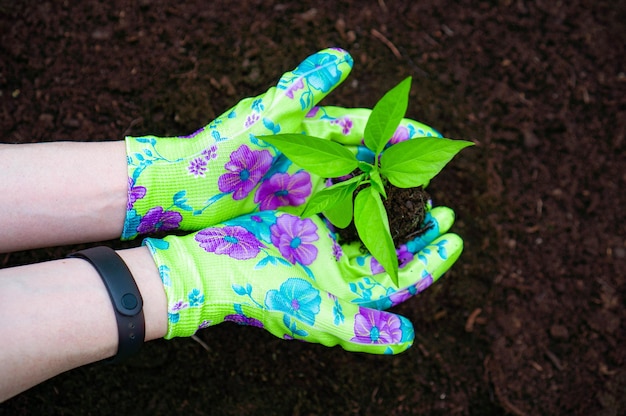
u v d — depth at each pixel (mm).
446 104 679
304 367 643
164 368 630
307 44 672
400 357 652
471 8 693
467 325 658
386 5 686
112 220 499
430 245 567
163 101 652
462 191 668
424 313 655
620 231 677
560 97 689
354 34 677
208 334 634
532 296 667
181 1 666
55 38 651
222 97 659
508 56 690
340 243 570
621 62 695
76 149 483
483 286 663
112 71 653
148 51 659
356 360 648
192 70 660
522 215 674
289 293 492
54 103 645
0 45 645
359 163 445
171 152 503
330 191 445
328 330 496
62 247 625
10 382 416
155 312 464
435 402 654
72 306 436
